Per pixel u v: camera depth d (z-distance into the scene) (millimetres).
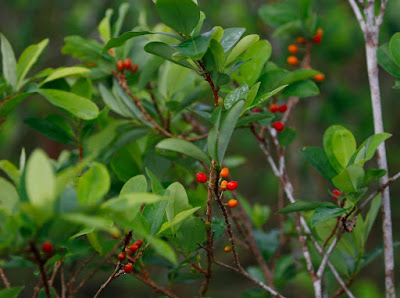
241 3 1726
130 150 1056
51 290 921
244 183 2326
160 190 886
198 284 2121
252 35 894
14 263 973
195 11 854
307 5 1115
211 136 839
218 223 992
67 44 1058
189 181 1137
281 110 1025
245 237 1101
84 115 959
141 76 1037
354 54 1696
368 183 890
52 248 765
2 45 972
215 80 881
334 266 1020
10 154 1930
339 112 1728
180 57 867
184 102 1034
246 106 883
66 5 1979
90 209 743
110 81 1078
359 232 994
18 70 981
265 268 1134
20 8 1984
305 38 1130
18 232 748
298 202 884
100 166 781
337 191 914
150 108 1084
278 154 1034
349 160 913
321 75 1046
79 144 1036
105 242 946
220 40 888
